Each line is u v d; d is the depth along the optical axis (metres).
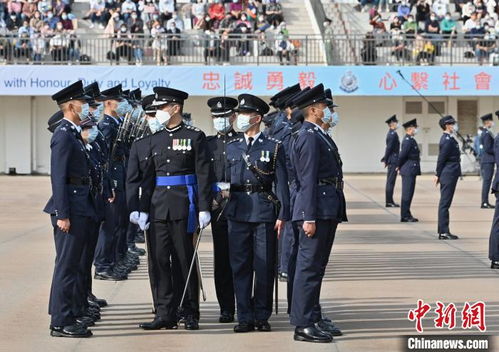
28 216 23.67
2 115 39.31
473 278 13.89
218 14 40.25
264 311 10.35
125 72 36.62
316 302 10.11
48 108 39.59
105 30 39.16
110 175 13.66
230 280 10.82
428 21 40.47
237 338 9.97
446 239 18.91
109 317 11.10
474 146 37.62
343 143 40.31
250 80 36.81
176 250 10.34
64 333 10.00
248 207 10.31
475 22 40.78
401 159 22.52
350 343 9.70
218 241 10.80
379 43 38.41
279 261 13.76
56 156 9.84
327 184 9.81
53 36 37.19
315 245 9.75
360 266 15.12
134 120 14.21
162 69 36.62
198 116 39.41
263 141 10.53
